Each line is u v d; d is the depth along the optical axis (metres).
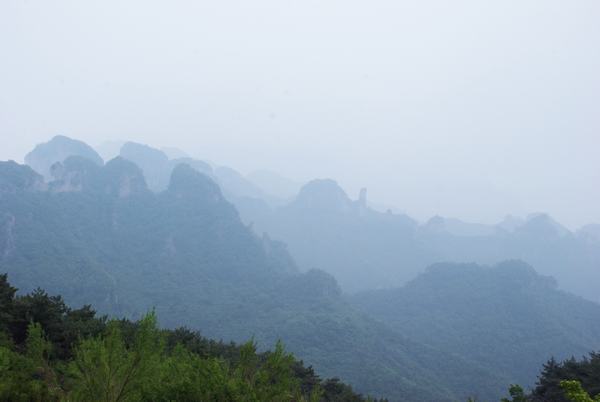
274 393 11.02
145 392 10.20
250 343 12.06
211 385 10.40
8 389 9.79
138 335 10.92
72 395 10.06
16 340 22.34
